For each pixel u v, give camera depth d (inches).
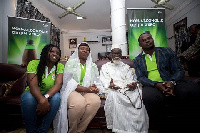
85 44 82.8
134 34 165.6
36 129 61.3
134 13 168.2
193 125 63.3
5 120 76.2
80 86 73.9
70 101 65.3
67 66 79.1
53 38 280.5
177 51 257.1
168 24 295.6
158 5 195.3
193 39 134.8
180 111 65.0
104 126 73.1
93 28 357.1
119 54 89.7
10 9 158.1
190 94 62.9
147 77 78.0
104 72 87.6
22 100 60.2
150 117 68.1
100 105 73.6
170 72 76.5
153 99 65.2
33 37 161.0
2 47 151.9
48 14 262.1
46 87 67.4
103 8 248.8
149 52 80.6
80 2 195.6
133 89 75.1
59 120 64.0
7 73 95.7
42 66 66.7
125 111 68.9
